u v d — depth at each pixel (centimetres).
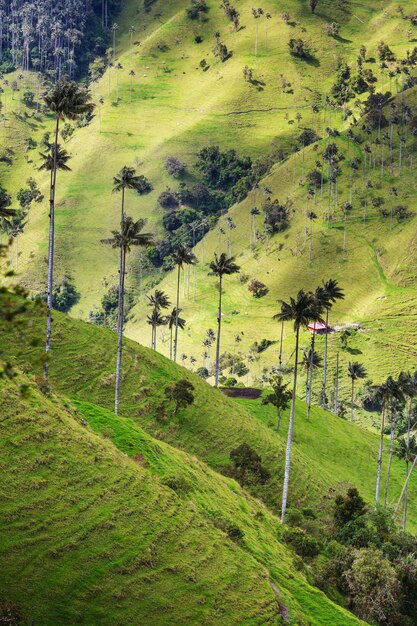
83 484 7269
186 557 7044
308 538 9194
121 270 10638
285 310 9738
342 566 8838
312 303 9681
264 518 9525
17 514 6538
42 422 7806
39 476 7094
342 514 10306
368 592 8412
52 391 9006
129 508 7238
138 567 6612
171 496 7869
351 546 9306
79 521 6781
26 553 6203
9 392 8044
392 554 9469
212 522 7994
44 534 6469
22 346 11131
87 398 11038
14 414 7719
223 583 6962
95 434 8488
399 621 8375
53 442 7606
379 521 10262
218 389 15025
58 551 6356
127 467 7912
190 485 8494
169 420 11400
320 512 10788
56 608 5828
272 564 8050
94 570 6347
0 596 5653
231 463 11131
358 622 7538
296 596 7631
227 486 9950
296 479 11438
